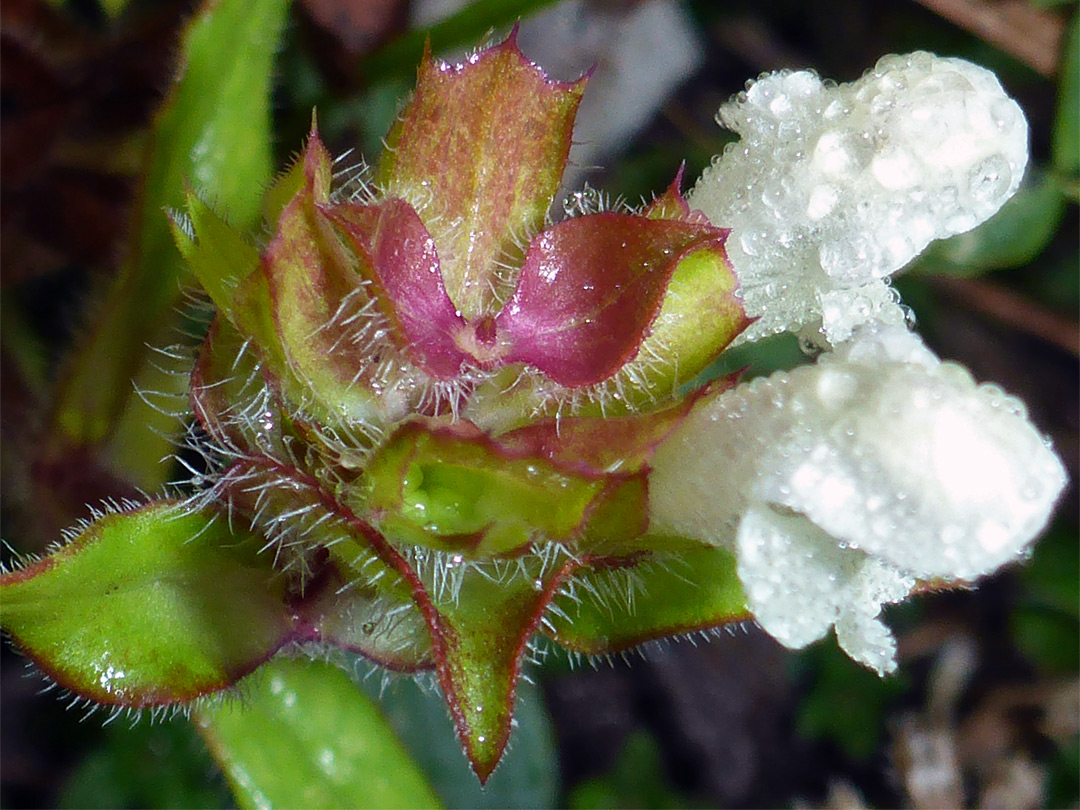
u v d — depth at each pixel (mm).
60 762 60
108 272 46
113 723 56
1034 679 70
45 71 51
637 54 65
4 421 49
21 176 52
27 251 54
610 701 69
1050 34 55
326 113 54
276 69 51
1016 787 66
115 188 53
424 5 59
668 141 68
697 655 70
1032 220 49
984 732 70
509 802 54
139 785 55
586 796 67
